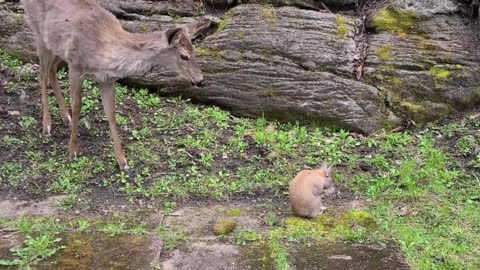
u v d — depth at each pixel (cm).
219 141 453
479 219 385
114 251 355
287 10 509
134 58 403
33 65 511
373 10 517
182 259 353
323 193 392
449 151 446
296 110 477
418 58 487
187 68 405
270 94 482
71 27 410
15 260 345
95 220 381
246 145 450
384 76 484
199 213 391
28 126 453
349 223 383
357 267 349
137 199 401
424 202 401
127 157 432
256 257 355
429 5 501
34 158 427
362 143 458
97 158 431
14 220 378
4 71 500
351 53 490
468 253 362
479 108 480
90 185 410
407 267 350
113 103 417
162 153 439
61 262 346
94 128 458
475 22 496
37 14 427
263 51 492
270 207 397
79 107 420
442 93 479
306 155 444
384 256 357
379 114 472
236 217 388
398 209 396
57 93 454
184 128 462
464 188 413
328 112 473
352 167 432
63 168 420
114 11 525
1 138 440
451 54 486
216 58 492
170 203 397
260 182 418
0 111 462
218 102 489
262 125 475
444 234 375
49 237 362
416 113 474
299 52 490
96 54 406
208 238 370
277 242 367
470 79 480
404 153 446
